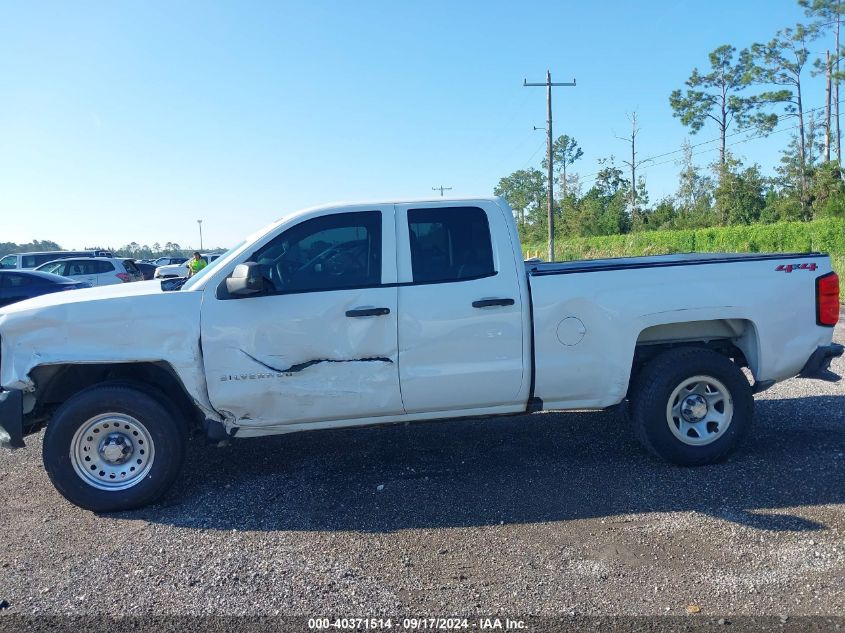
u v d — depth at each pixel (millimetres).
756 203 55344
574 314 4953
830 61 57906
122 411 4637
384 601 3439
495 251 4957
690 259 5457
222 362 4707
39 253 23828
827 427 5895
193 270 15430
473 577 3650
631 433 5938
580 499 4598
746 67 67438
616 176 85500
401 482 5016
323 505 4656
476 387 4914
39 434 6695
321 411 4840
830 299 5246
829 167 47906
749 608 3281
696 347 5176
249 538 4199
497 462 5359
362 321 4785
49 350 4645
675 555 3809
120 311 4688
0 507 4828
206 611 3395
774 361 5176
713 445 5055
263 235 4898
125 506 4652
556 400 5074
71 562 3953
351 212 4957
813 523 4105
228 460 5625
